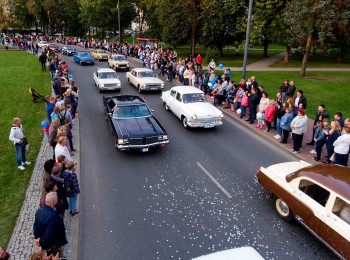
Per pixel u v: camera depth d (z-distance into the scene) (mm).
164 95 15180
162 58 25172
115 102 11078
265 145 10766
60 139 6719
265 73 25188
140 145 9070
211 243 5547
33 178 7688
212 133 11984
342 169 5586
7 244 5270
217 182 7910
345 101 15625
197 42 40656
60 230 4500
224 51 46938
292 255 5289
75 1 73750
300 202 5605
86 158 9164
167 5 37875
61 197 5566
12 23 79000
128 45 40250
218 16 33719
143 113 10617
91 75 24672
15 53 39875
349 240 4594
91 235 5695
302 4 21391
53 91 18047
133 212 6469
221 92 15352
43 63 25875
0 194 6902
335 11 21656
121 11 57062
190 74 18953
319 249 5457
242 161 9305
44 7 76438
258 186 7758
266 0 27875
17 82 20609
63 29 82500
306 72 25188
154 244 5484
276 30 29609
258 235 5816
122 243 5492
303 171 5840
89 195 7090
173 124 12945
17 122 7883
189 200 7008
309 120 13070
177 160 9266
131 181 7836
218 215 6445
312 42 22688
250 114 13008
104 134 11289
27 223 5871
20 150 8031
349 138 7555
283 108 10844
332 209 4988
